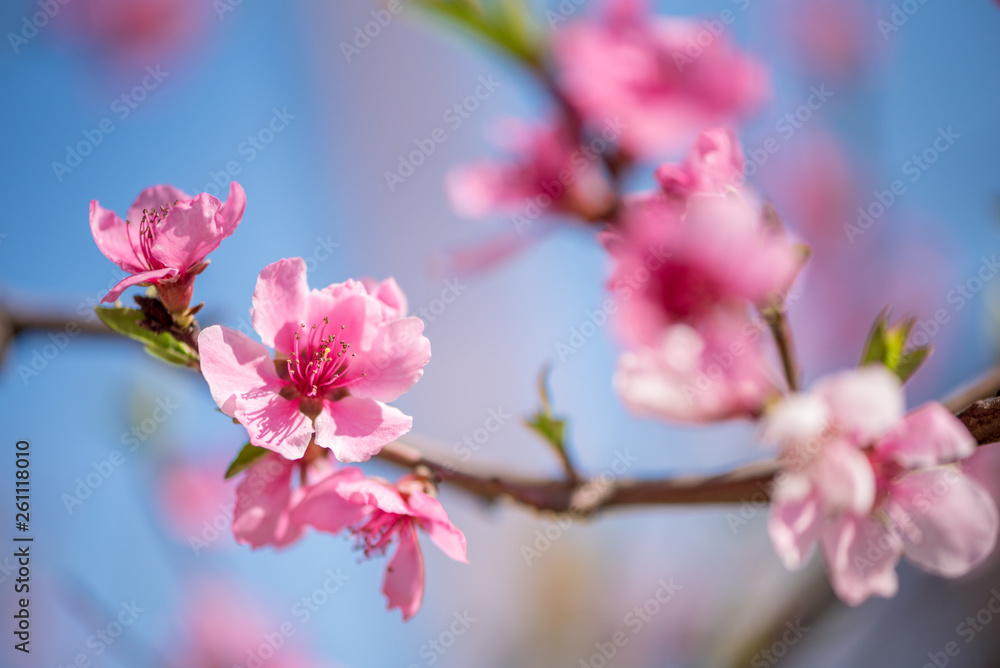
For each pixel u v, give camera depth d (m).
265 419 0.37
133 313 0.38
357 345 0.38
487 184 0.46
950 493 0.37
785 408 0.36
